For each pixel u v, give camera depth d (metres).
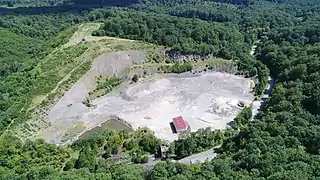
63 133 178.50
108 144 163.75
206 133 171.38
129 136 174.25
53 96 197.88
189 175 115.81
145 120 196.75
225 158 135.38
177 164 126.88
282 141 130.75
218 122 197.25
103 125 189.88
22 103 185.50
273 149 124.62
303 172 101.50
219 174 114.44
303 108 161.25
